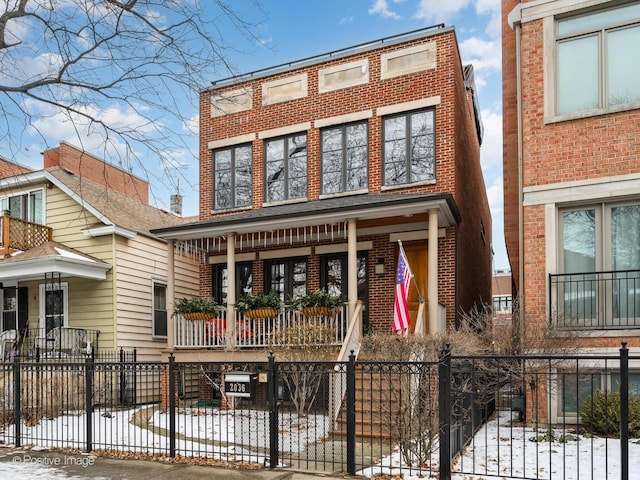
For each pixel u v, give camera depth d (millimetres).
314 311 11438
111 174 20109
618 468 6469
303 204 13609
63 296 16141
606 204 9719
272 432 7051
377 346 9344
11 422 10578
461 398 6984
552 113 10086
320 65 14383
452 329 10422
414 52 13234
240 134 15312
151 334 16859
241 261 15141
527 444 7840
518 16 10539
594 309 9578
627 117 9500
